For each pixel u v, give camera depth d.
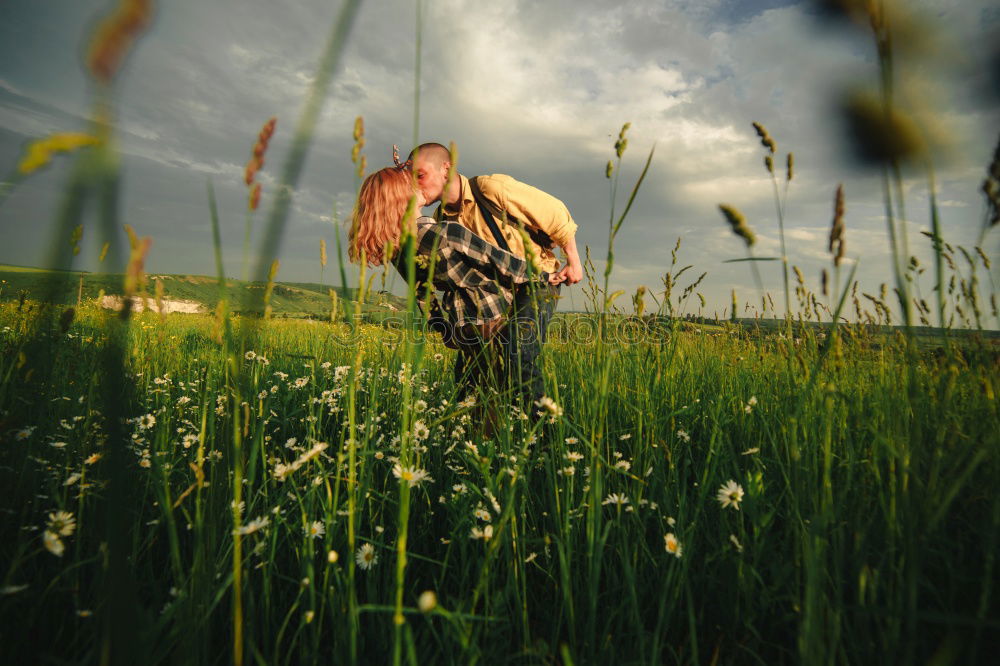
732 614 0.96
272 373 2.34
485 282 1.85
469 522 1.13
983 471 0.99
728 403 1.80
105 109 0.26
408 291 0.74
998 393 0.96
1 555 0.97
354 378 0.84
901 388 1.04
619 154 0.94
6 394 0.94
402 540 0.66
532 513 1.19
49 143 0.24
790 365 0.97
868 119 0.43
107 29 0.23
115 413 0.38
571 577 1.03
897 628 0.74
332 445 1.68
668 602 0.99
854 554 0.90
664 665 0.91
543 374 1.88
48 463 1.14
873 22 0.43
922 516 0.79
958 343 1.04
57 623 0.88
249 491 1.02
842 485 1.13
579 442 1.40
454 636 0.79
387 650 0.88
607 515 1.22
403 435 0.69
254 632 0.87
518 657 0.87
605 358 0.99
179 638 0.74
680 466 1.50
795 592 0.92
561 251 1.95
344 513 0.99
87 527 1.03
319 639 0.85
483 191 1.95
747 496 1.05
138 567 1.01
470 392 1.95
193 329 2.92
